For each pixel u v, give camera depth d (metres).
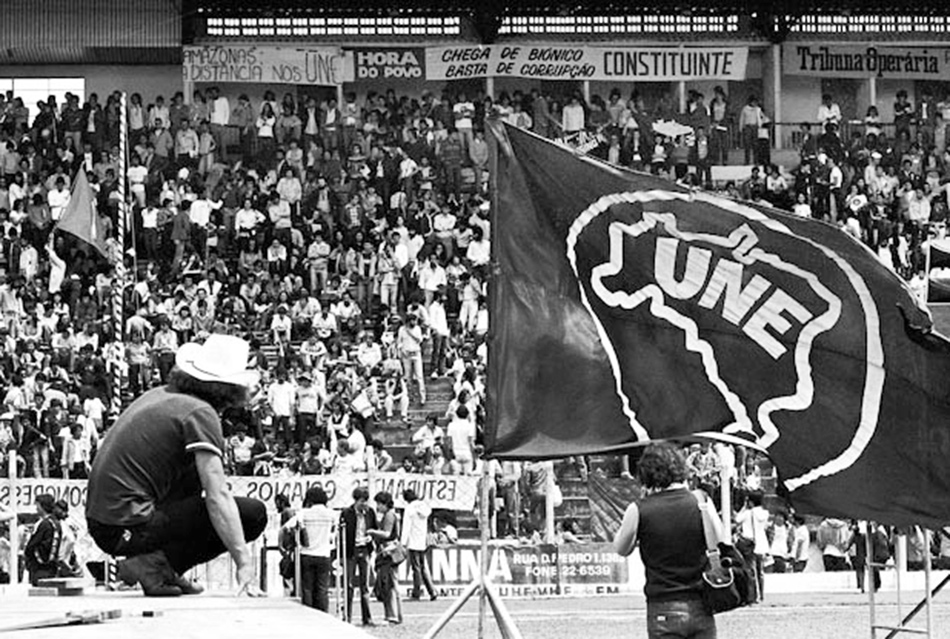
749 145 65.81
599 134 65.62
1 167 60.84
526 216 14.32
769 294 13.98
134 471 9.90
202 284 52.59
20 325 50.50
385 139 64.31
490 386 14.29
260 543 35.03
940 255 20.34
